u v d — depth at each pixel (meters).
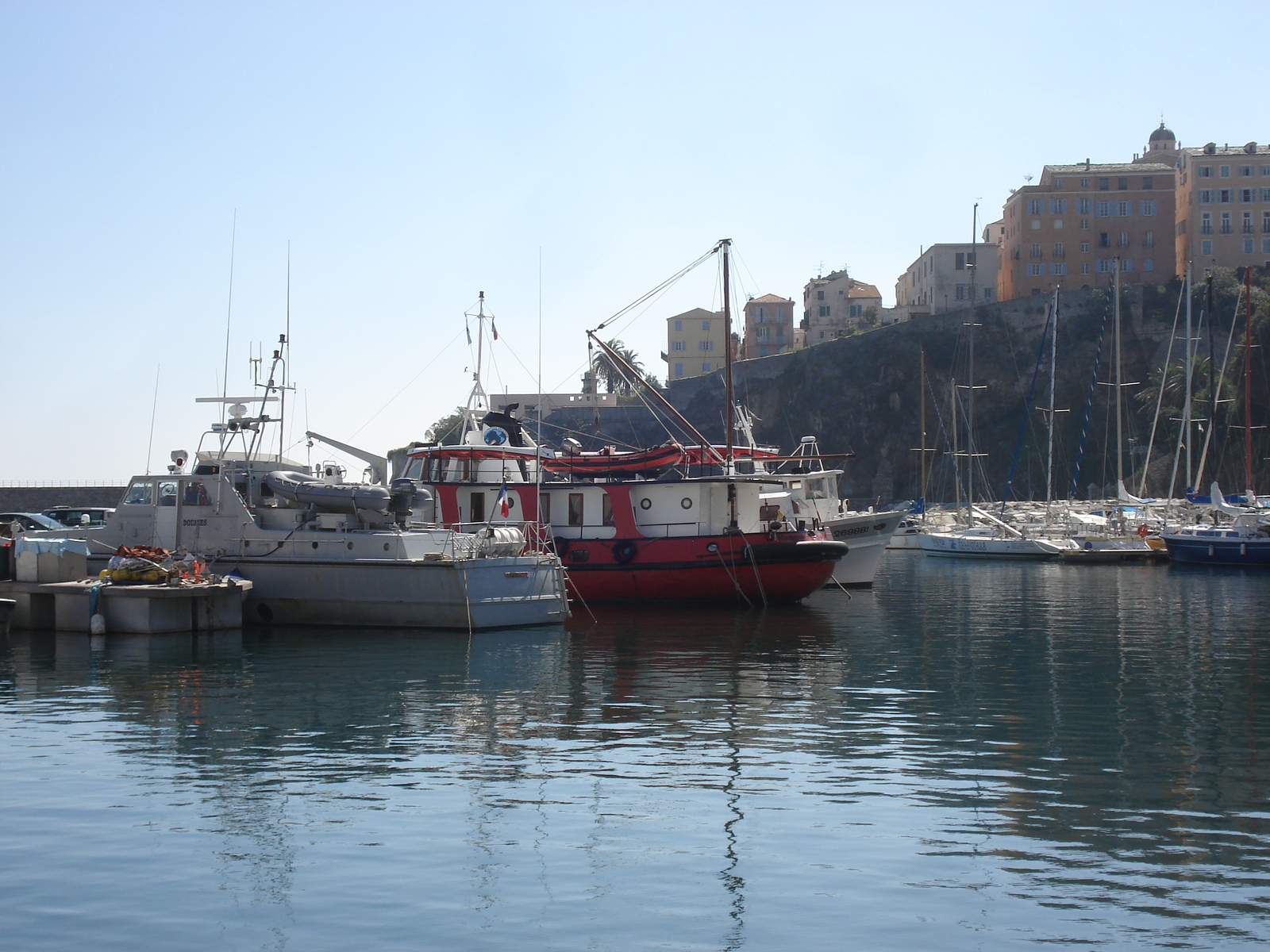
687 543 36.59
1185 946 9.50
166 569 27.69
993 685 21.98
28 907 10.28
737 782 14.44
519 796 13.78
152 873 11.13
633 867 11.34
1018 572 58.78
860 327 146.50
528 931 9.80
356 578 28.67
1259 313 111.69
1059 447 123.81
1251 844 12.01
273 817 12.88
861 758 15.76
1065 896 10.55
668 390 141.50
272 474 30.69
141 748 16.11
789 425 138.00
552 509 38.00
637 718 18.50
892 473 132.75
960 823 12.77
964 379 131.75
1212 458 101.62
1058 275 133.25
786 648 27.23
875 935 9.73
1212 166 128.00
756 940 9.62
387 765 15.26
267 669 22.92
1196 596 43.44
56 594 27.73
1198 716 18.88
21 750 15.95
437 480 38.34
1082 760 15.71
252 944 9.54
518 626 29.77
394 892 10.66
